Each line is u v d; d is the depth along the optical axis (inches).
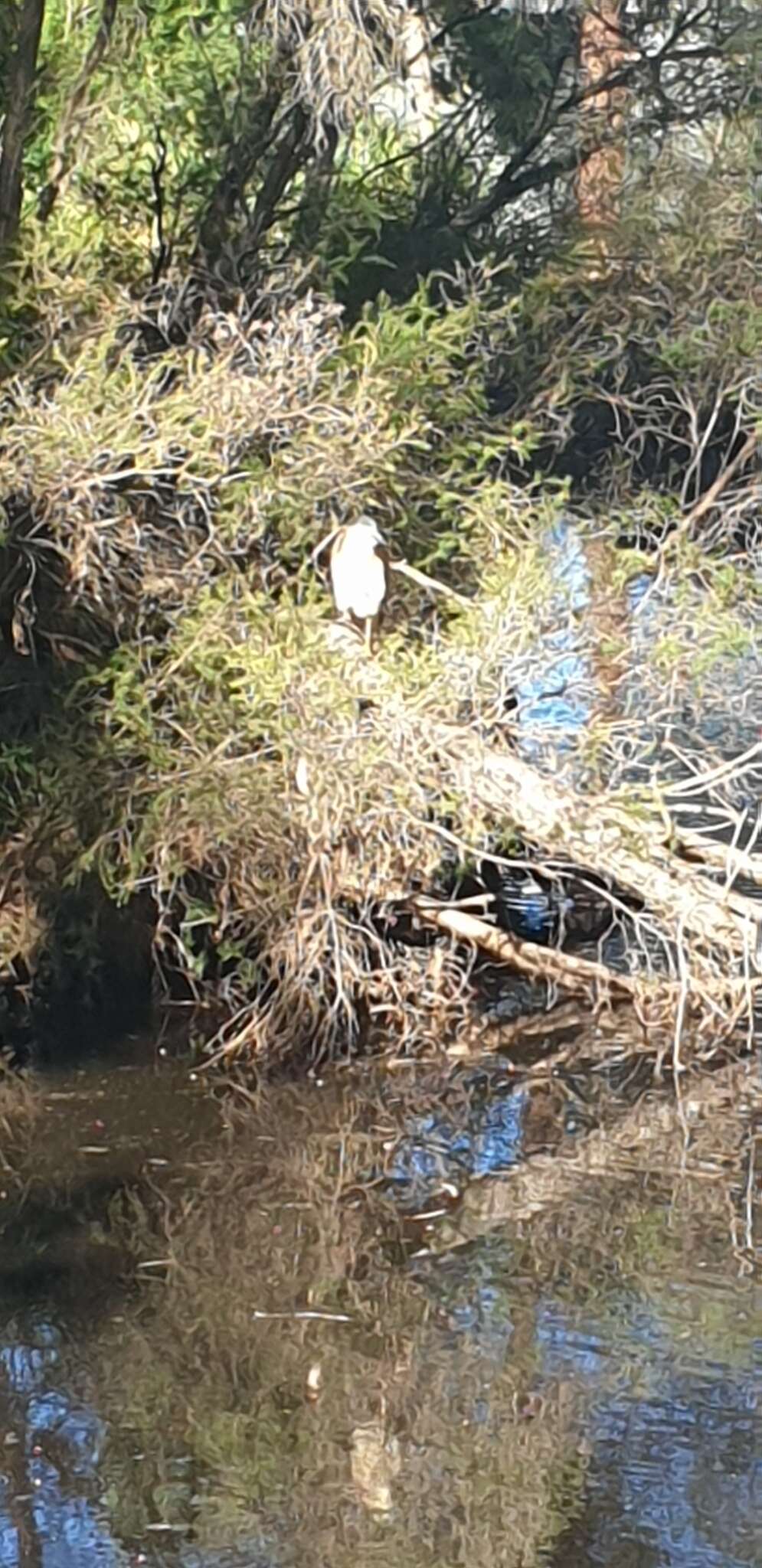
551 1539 223.0
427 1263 296.2
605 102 457.4
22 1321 278.2
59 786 368.8
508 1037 394.6
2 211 372.8
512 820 367.2
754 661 389.4
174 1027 398.9
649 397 404.8
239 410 342.3
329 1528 227.1
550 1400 253.0
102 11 392.5
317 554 364.5
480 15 450.0
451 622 374.9
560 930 413.7
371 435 350.3
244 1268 294.0
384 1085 371.9
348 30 386.0
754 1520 225.5
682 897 377.7
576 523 385.7
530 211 461.7
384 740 347.3
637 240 414.9
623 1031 397.7
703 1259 296.8
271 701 345.1
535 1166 332.8
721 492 400.5
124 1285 289.1
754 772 398.6
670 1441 243.6
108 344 344.8
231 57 408.2
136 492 352.5
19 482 340.8
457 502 382.6
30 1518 229.3
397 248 444.5
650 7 454.9
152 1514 230.5
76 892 392.2
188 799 355.9
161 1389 259.0
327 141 416.5
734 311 392.2
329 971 384.5
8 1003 402.9
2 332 359.3
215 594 358.9
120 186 404.8
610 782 375.9
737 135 431.8
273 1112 354.3
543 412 407.5
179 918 398.0
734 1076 376.2
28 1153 335.6
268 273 401.1
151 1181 328.2
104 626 373.4
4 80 391.2
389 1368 262.8
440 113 468.4
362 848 362.6
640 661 374.3
